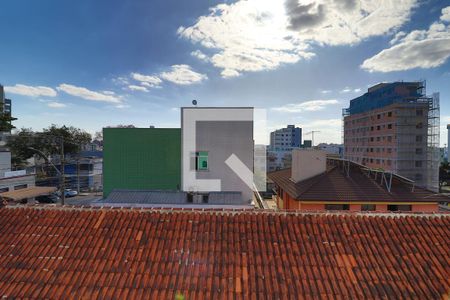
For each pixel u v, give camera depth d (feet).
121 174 62.59
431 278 16.62
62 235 19.88
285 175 75.00
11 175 96.73
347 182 56.80
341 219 21.29
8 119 122.01
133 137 62.64
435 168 161.48
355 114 214.90
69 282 16.34
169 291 15.67
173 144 62.59
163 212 22.04
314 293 15.57
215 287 15.96
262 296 15.38
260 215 21.76
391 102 175.73
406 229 20.35
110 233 19.99
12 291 15.83
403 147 165.07
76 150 170.19
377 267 17.31
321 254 18.26
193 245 18.98
